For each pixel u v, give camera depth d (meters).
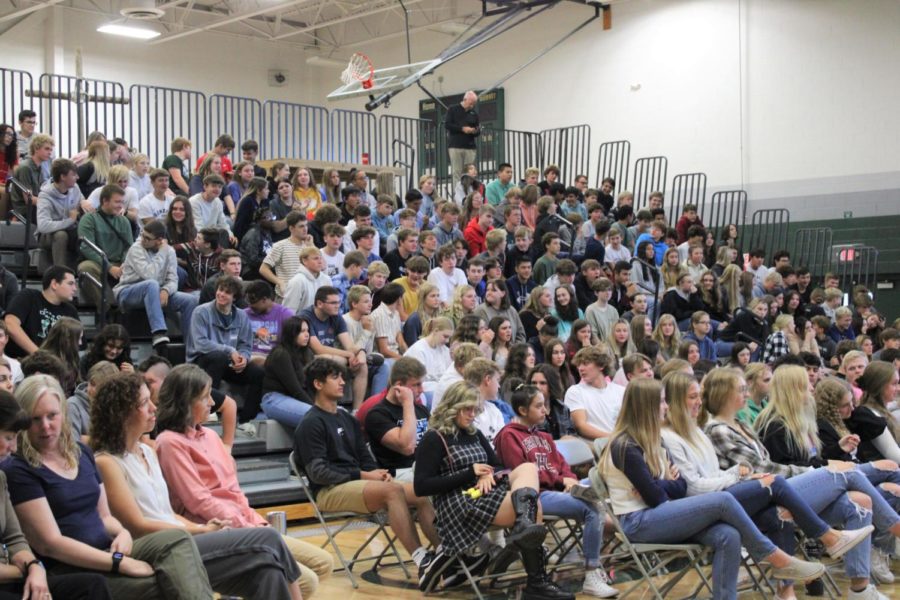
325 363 5.86
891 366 6.78
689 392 5.48
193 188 10.96
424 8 20.47
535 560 5.27
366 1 20.66
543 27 18.70
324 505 5.75
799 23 15.61
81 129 12.63
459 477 5.30
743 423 5.92
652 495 5.07
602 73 17.91
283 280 9.09
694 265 12.66
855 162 15.08
